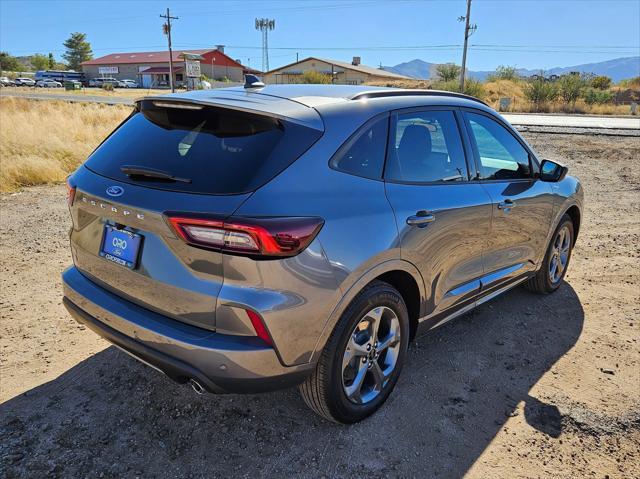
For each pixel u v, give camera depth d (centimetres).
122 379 310
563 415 292
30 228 632
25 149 1066
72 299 271
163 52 9725
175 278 221
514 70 5997
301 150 230
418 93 317
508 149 376
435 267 295
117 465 243
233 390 222
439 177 305
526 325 404
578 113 3962
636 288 481
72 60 13588
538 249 413
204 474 240
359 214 242
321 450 258
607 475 249
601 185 988
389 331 283
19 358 330
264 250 206
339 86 312
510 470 250
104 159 267
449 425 280
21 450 248
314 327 228
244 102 246
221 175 220
